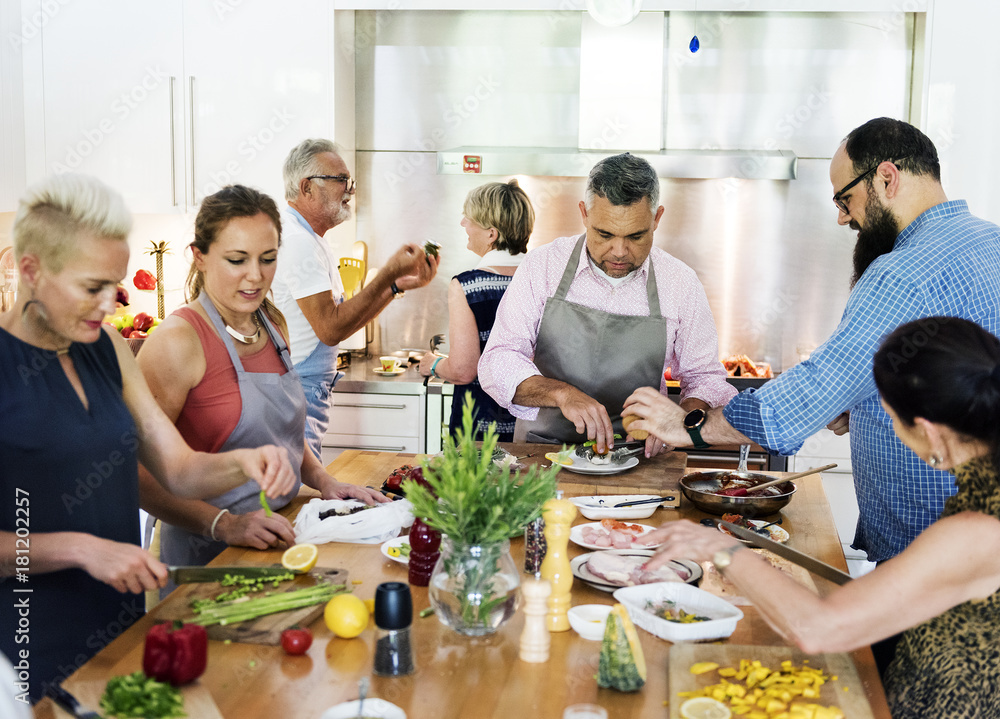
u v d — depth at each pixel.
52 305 1.54
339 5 3.72
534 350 2.72
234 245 1.95
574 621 1.49
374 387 3.75
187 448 1.79
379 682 1.33
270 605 1.52
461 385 3.11
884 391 1.33
